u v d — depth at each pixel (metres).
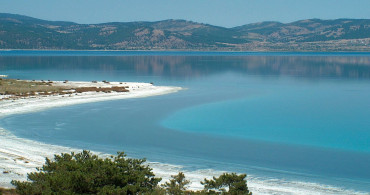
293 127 41.81
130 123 42.72
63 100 55.72
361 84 87.75
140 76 105.44
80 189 16.86
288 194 22.78
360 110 52.47
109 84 77.88
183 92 69.62
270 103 58.31
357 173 27.62
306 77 106.44
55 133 37.31
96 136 36.75
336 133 39.28
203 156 31.17
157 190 17.56
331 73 122.00
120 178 17.77
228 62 193.75
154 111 49.91
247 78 102.25
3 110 47.03
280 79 99.69
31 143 33.06
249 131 39.88
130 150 32.38
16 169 24.14
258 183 24.83
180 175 20.47
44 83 76.00
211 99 61.56
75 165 18.31
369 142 35.78
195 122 43.78
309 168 28.58
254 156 31.39
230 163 29.41
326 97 65.75
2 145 31.59
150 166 27.88
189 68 144.00
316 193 23.30
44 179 18.20
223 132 39.38
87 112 48.25
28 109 48.56
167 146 33.94
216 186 19.77
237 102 58.84
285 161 30.17
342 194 23.34
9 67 140.12
